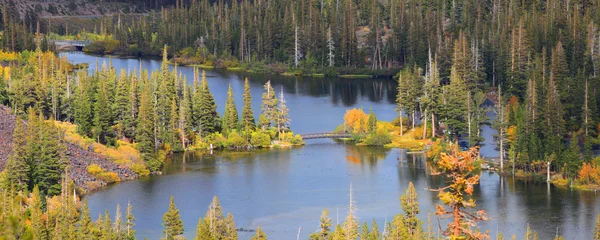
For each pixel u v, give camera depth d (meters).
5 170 165.12
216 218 134.75
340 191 176.38
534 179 187.75
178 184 183.50
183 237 136.25
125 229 139.50
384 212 160.75
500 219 157.25
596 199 171.00
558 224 154.50
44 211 148.38
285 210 163.00
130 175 189.38
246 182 184.88
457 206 68.12
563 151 191.25
